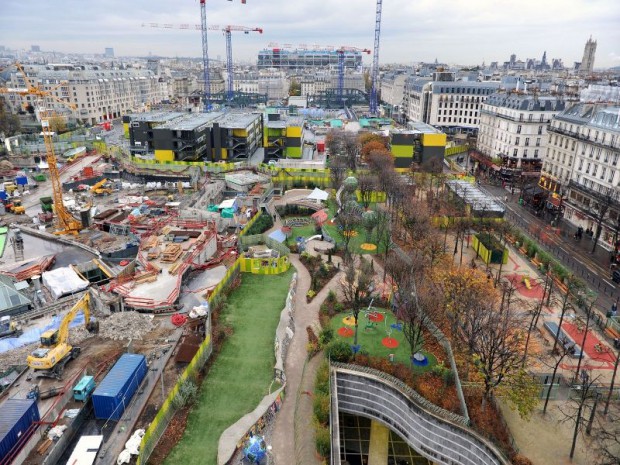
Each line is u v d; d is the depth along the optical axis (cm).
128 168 17875
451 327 7594
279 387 6594
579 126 13575
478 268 10294
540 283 9800
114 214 12788
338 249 10900
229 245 10906
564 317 8531
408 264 9256
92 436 5269
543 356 7412
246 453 5272
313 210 13888
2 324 7481
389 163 15788
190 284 9075
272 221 12681
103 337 7238
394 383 6662
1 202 14038
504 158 18125
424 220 10919
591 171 12812
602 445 5753
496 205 12325
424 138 18275
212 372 6900
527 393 6159
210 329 7544
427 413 6153
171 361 6838
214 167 17488
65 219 11725
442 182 15375
